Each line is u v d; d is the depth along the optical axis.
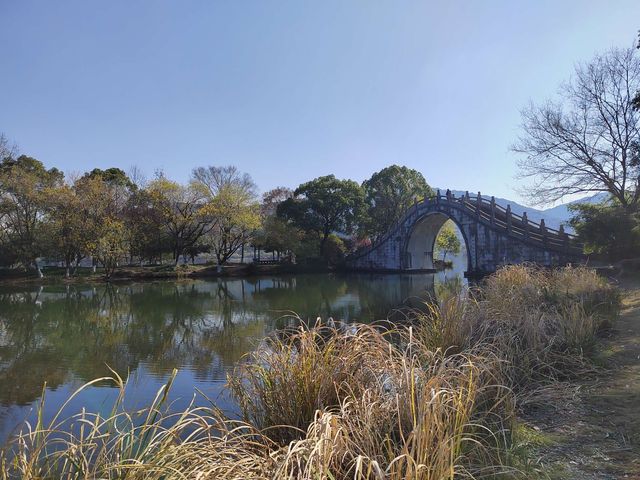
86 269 44.38
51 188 36.50
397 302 23.53
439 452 2.75
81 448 2.95
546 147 25.78
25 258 34.91
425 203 47.00
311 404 4.05
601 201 25.80
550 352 6.53
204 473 2.58
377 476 2.35
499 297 8.47
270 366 4.41
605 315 9.00
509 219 35.34
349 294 28.81
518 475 3.47
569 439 4.18
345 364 4.17
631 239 19.20
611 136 23.78
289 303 24.48
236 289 33.16
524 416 4.88
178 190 42.97
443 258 70.31
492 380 5.03
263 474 2.87
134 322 18.86
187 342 14.63
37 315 20.86
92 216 37.44
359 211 56.19
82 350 13.54
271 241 50.22
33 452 2.89
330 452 2.75
